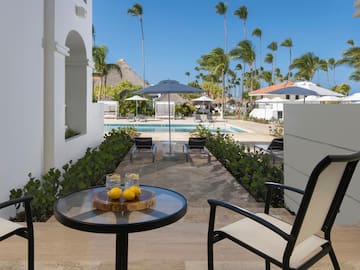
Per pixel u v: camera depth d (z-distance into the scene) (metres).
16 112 3.83
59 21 5.09
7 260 2.46
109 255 2.58
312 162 3.64
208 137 10.67
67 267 2.38
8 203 1.87
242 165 5.93
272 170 5.38
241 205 4.36
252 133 15.50
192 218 3.60
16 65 3.82
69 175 4.41
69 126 7.40
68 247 2.72
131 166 7.04
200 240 2.92
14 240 2.82
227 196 4.80
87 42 7.27
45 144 4.88
